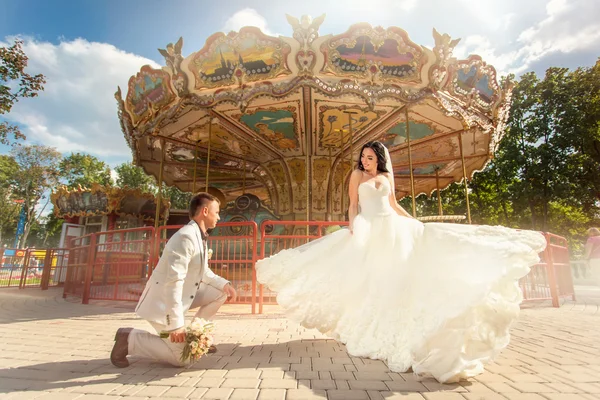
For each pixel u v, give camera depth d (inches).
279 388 86.7
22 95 577.9
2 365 108.2
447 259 104.7
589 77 964.6
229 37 273.4
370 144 140.7
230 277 303.4
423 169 562.9
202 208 116.3
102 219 629.9
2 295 362.0
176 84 299.3
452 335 91.6
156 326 102.3
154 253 251.4
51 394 82.0
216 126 390.9
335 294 124.2
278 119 375.9
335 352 124.6
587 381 92.6
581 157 979.9
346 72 282.8
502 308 93.7
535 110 1024.9
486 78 320.8
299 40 267.9
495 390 85.4
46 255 448.1
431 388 86.9
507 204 1145.4
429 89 288.5
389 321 108.7
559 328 175.9
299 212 473.7
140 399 79.0
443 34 269.7
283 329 170.9
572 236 1196.5
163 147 410.6
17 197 1742.1
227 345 136.3
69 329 171.8
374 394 82.6
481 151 474.0
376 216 125.3
